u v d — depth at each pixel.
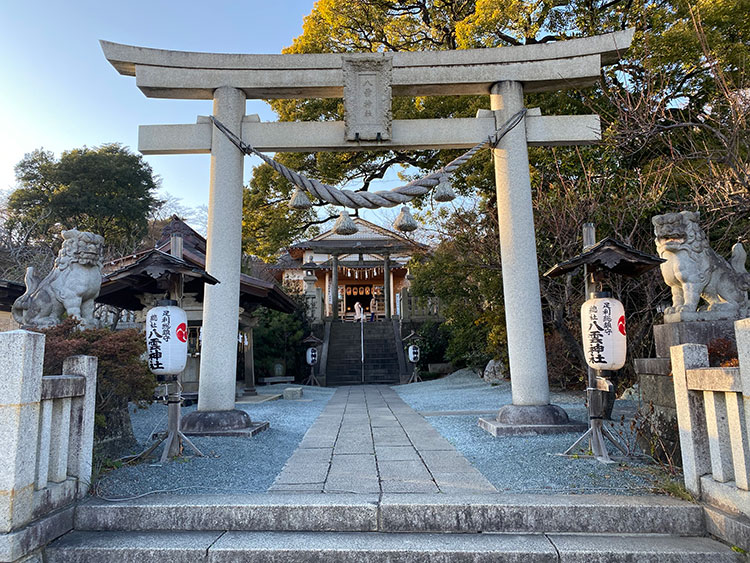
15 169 21.94
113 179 22.70
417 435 6.51
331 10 13.51
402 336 22.02
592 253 4.77
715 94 7.59
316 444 5.97
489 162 10.93
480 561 3.03
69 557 3.11
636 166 9.84
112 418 4.91
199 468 4.59
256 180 14.15
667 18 9.37
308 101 13.25
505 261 6.84
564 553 3.03
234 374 6.72
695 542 3.17
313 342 18.38
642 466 4.43
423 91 7.29
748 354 2.97
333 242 25.94
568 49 6.94
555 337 11.12
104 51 6.68
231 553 3.08
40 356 3.19
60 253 5.53
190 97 7.19
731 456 3.25
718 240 7.95
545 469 4.43
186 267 5.04
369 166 14.55
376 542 3.18
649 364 4.82
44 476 3.24
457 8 13.34
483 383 14.34
